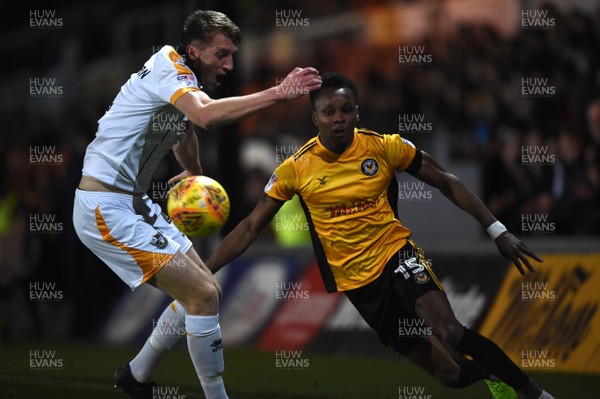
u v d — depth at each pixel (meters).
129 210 17.00
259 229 18.09
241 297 34.59
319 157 17.61
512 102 35.19
